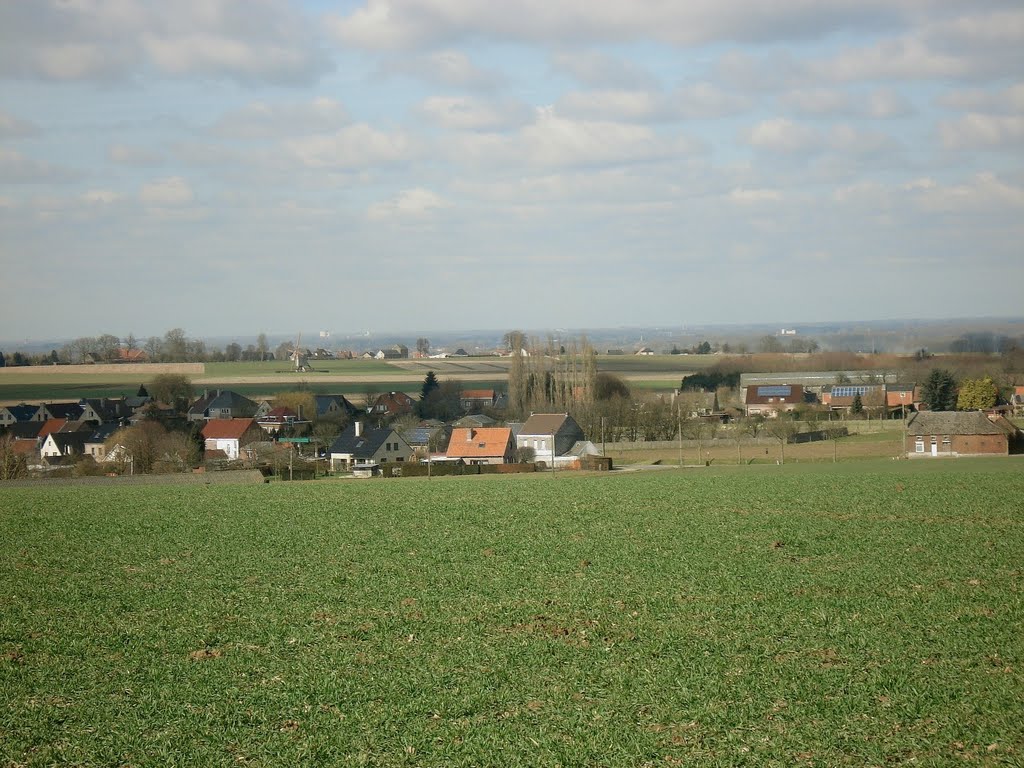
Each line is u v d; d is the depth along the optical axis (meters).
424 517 47.81
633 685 20.73
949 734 17.62
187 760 17.53
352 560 36.50
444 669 22.25
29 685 22.03
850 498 49.81
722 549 36.44
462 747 17.67
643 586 30.27
